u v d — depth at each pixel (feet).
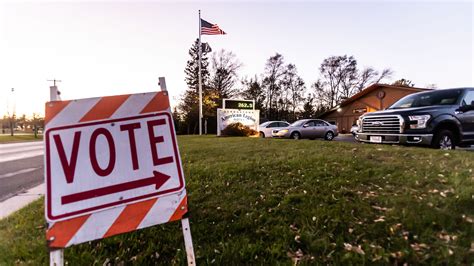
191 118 129.18
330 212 8.94
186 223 5.55
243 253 6.89
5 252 7.39
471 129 20.21
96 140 5.21
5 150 46.50
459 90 20.92
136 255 7.14
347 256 6.59
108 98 5.36
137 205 5.29
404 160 14.80
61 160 5.01
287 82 169.89
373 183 11.48
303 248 7.16
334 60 164.76
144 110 5.53
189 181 13.42
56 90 5.16
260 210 9.53
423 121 18.47
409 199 9.48
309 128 50.98
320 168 14.23
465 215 8.13
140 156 5.41
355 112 96.78
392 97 79.87
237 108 62.59
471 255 6.39
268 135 56.24
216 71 153.38
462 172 11.87
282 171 14.43
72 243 4.91
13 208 12.57
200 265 6.53
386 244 7.07
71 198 4.97
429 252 6.59
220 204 10.27
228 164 16.75
